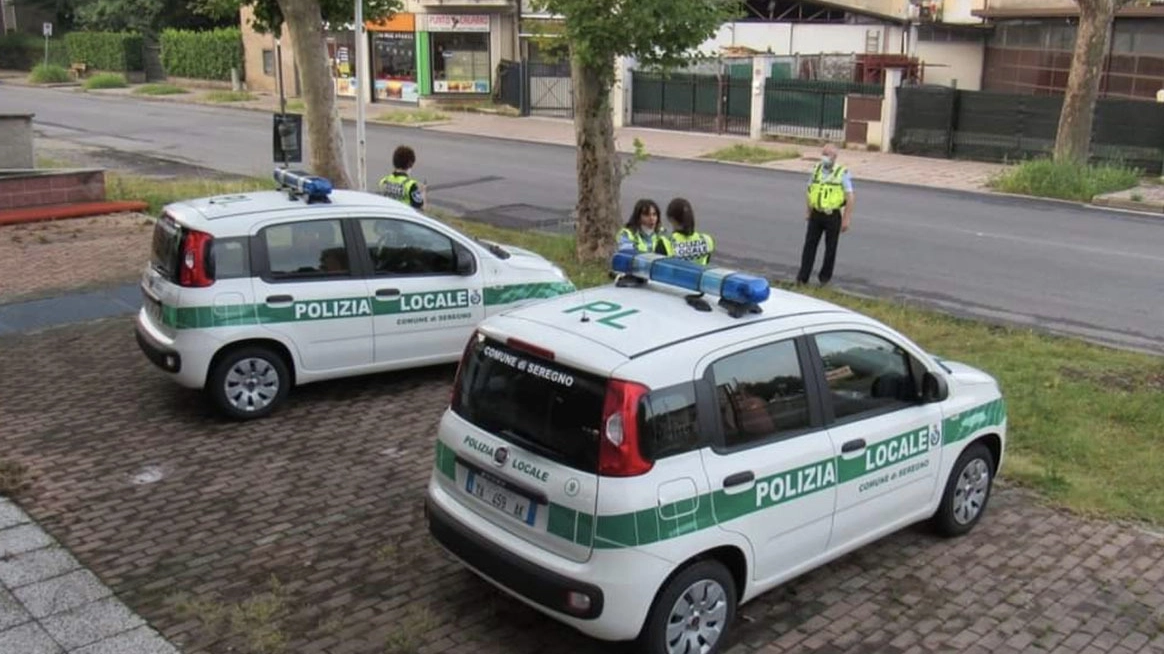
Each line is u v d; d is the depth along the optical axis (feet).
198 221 25.38
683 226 27.78
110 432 25.17
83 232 48.44
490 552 16.15
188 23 179.93
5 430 25.14
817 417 17.33
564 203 63.21
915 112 88.48
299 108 128.06
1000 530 21.12
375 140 97.04
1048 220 59.67
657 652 15.52
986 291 42.52
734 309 17.13
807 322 17.57
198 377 25.25
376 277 27.14
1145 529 21.30
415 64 135.54
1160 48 90.38
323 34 56.08
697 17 37.76
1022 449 25.41
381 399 27.78
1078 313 39.37
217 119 115.44
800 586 18.78
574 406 15.47
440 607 17.80
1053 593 18.70
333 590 18.30
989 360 32.22
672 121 108.37
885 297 41.19
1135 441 26.04
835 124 95.04
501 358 16.76
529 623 17.37
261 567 19.07
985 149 84.94
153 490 22.13
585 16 38.06
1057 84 101.76
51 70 175.32
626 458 14.85
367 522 20.90
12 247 44.88
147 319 27.07
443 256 28.25
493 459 16.31
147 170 74.38
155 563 19.12
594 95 41.29
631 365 15.25
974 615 17.92
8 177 50.26
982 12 104.99
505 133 104.94
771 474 16.38
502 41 132.98
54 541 19.84
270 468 23.36
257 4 55.98
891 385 18.78
